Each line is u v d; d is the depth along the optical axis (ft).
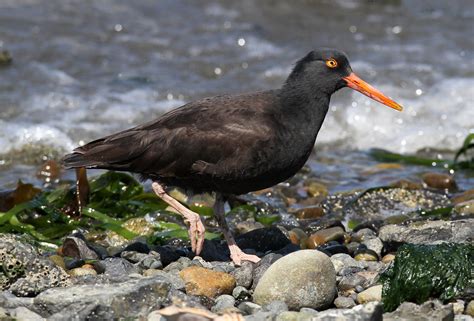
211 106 34.81
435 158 55.67
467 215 41.19
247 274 32.01
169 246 36.50
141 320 27.86
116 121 56.80
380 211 43.96
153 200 42.98
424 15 80.79
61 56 66.28
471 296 29.55
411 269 29.94
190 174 34.35
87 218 40.42
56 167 49.29
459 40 74.54
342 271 33.01
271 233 37.17
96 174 49.65
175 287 30.37
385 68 67.26
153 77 64.13
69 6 76.18
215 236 38.32
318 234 38.52
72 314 27.55
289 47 71.87
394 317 28.04
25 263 30.68
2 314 27.37
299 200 46.16
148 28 73.82
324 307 29.86
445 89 63.67
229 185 34.73
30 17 72.69
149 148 34.27
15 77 61.82
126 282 29.37
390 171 51.37
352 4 82.79
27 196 41.78
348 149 56.65
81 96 59.88
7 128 53.88
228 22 76.64
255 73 66.13
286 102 34.83
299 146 34.71
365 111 59.88
